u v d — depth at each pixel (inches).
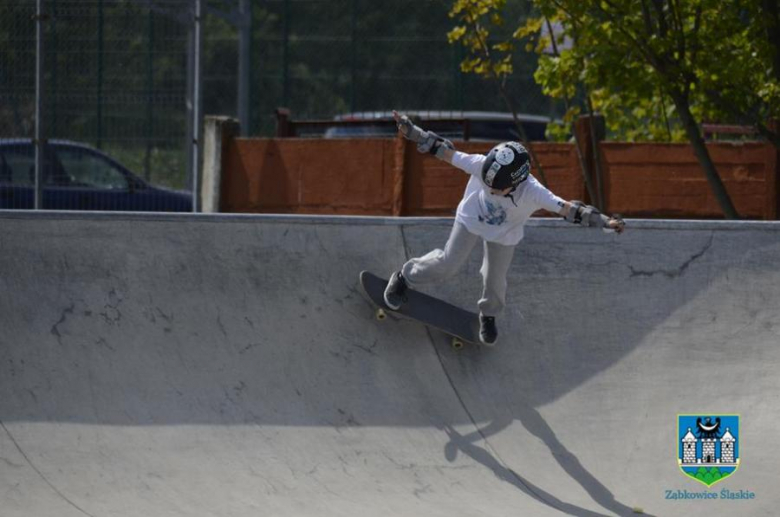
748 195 1280.8
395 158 1368.1
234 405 761.6
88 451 709.3
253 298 826.8
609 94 1385.3
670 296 834.8
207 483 681.0
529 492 687.7
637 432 749.3
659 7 1188.5
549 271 853.2
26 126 1489.9
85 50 1544.0
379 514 645.9
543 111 2063.2
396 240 864.9
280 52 2267.5
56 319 801.6
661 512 662.5
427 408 773.3
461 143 1350.9
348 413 763.4
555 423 761.0
